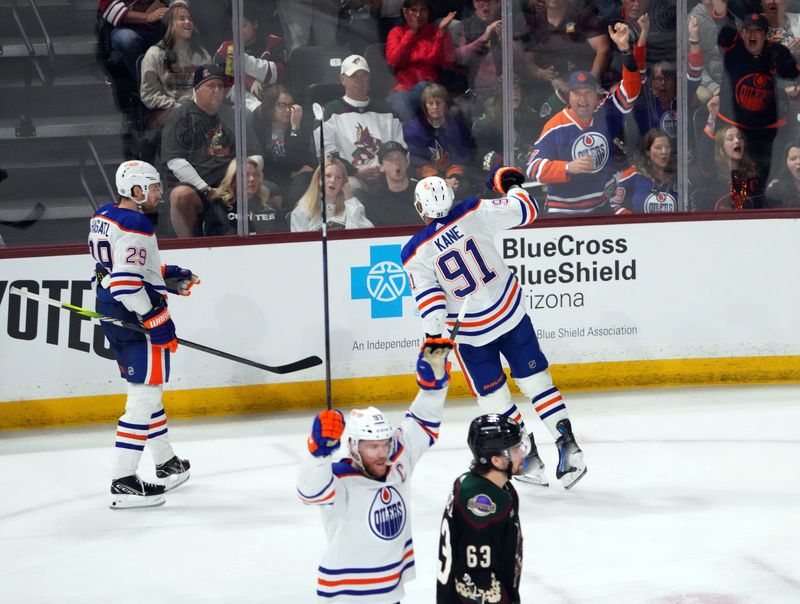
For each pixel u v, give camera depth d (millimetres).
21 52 28844
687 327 29344
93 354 27328
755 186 30172
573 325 28969
